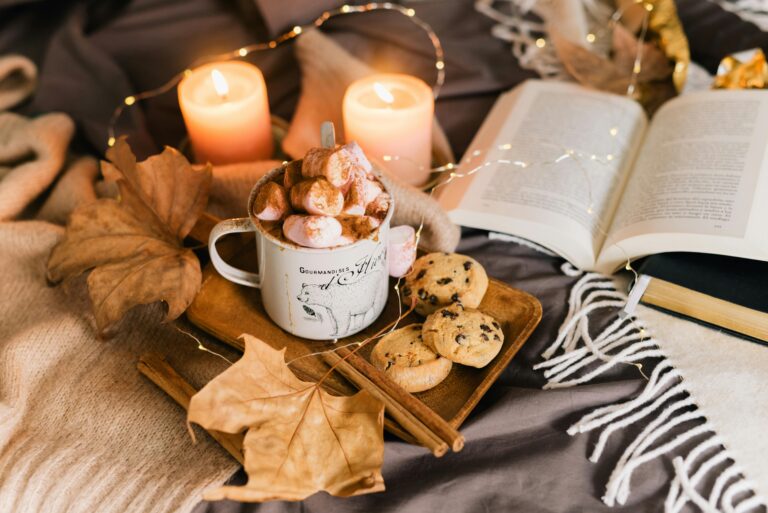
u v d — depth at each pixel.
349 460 0.47
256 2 0.79
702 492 0.49
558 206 0.62
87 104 0.76
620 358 0.55
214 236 0.51
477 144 0.71
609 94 0.74
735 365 0.54
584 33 0.78
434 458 0.51
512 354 0.53
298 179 0.49
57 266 0.57
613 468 0.50
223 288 0.58
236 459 0.49
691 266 0.57
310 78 0.74
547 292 0.61
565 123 0.70
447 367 0.52
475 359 0.51
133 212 0.58
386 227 0.50
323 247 0.48
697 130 0.65
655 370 0.54
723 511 0.48
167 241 0.57
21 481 0.48
